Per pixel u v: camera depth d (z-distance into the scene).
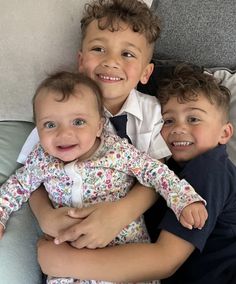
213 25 1.42
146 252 0.97
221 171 1.07
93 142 1.08
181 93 1.17
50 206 1.07
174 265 0.98
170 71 1.29
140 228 1.08
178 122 1.18
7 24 1.29
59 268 0.97
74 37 1.30
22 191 1.13
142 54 1.20
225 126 1.22
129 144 1.12
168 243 0.99
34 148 1.15
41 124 1.06
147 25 1.20
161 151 1.18
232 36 1.43
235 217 1.07
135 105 1.21
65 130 1.04
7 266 0.98
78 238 0.97
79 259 0.96
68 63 1.31
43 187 1.14
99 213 0.99
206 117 1.16
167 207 1.10
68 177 1.06
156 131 1.20
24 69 1.31
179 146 1.17
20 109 1.34
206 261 1.05
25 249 1.04
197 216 0.97
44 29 1.29
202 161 1.09
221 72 1.41
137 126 1.21
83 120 1.05
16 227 1.07
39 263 1.01
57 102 1.04
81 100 1.05
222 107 1.19
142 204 1.05
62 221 1.00
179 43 1.44
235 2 1.41
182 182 1.04
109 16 1.17
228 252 1.04
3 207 1.09
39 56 1.30
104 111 1.15
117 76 1.15
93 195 1.07
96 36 1.17
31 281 1.00
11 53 1.30
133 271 0.96
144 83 1.29
